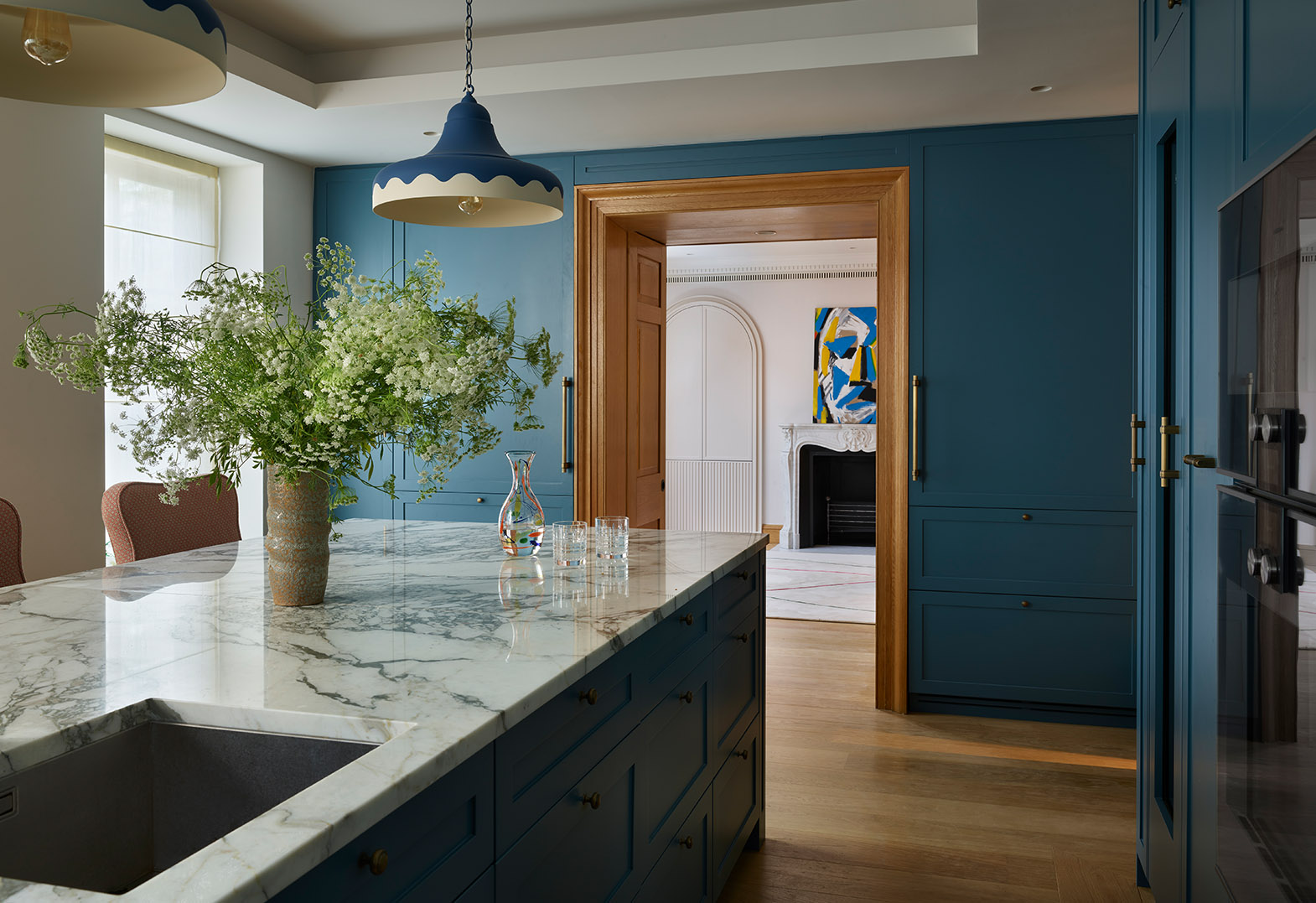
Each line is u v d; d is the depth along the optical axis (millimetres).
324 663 1443
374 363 1743
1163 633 2320
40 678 1348
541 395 4598
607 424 4531
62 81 1377
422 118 4020
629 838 1755
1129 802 3113
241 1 3535
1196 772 1921
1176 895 2115
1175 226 2186
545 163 4527
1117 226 3922
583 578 2178
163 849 1249
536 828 1356
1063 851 2748
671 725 1999
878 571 4180
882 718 4023
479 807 1185
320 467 1789
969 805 3090
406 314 1727
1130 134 3900
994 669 4062
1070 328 3969
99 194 3607
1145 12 2523
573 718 1482
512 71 3682
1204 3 1879
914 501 4129
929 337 4109
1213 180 1802
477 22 3758
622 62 3578
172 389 1657
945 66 3379
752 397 9141
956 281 4078
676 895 2043
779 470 9141
